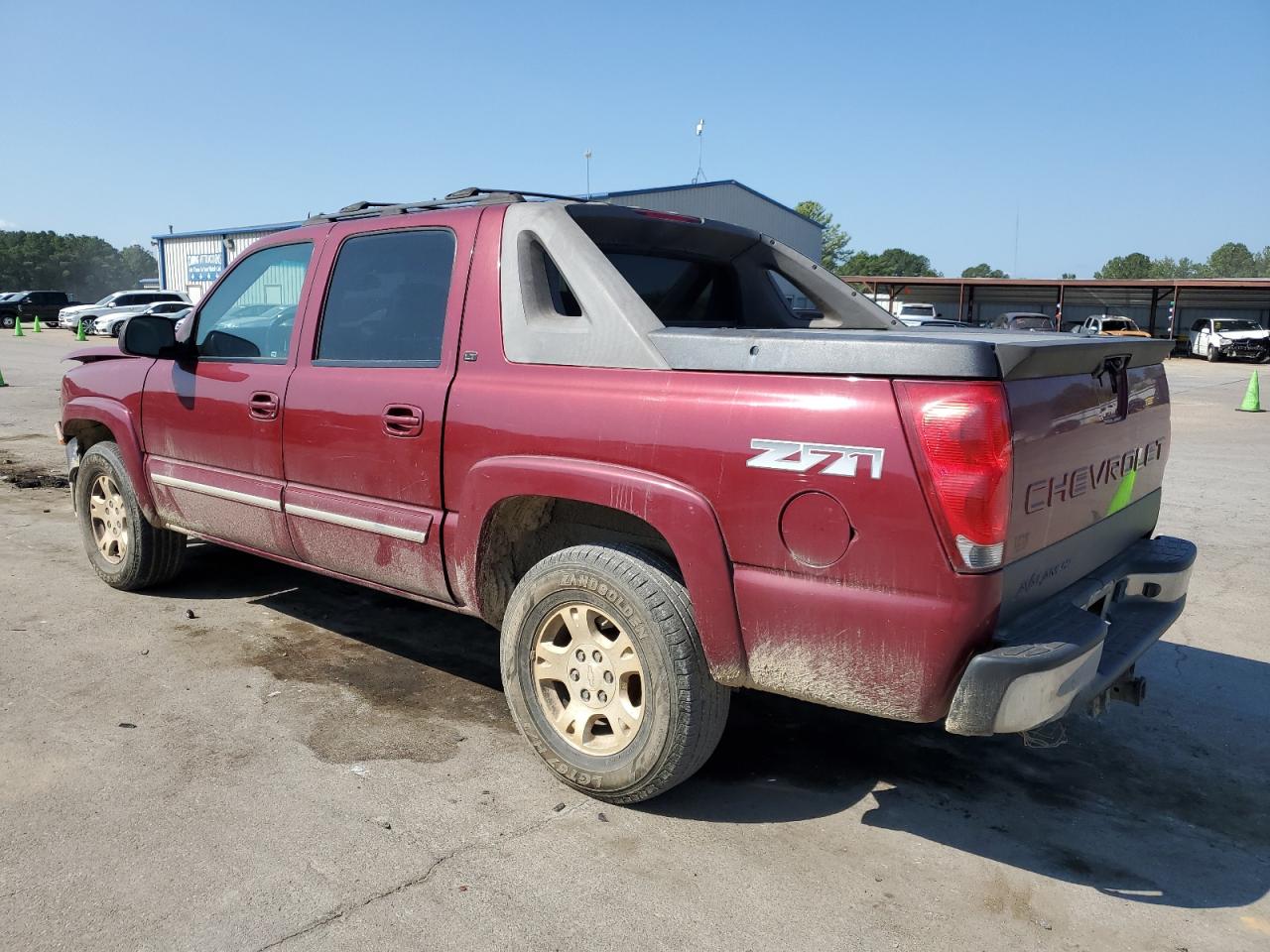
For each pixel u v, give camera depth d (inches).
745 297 183.6
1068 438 107.9
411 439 138.6
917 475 96.4
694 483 110.7
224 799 122.9
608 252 158.7
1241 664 179.2
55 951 93.6
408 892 104.4
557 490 121.3
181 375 179.6
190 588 211.3
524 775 131.6
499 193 146.6
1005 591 99.3
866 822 122.4
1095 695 107.9
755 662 109.9
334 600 205.5
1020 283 1716.3
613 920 100.5
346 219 161.9
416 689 159.8
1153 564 128.4
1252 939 100.6
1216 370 1195.3
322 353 156.3
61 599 201.9
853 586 101.2
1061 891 108.5
